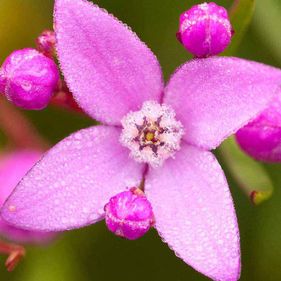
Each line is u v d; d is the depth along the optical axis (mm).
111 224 111
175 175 117
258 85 113
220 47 115
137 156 117
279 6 132
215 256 112
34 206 113
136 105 117
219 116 115
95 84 116
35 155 127
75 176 115
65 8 113
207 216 114
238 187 134
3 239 127
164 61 137
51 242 129
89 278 136
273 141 117
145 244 136
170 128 117
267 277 134
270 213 134
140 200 111
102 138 117
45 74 115
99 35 114
